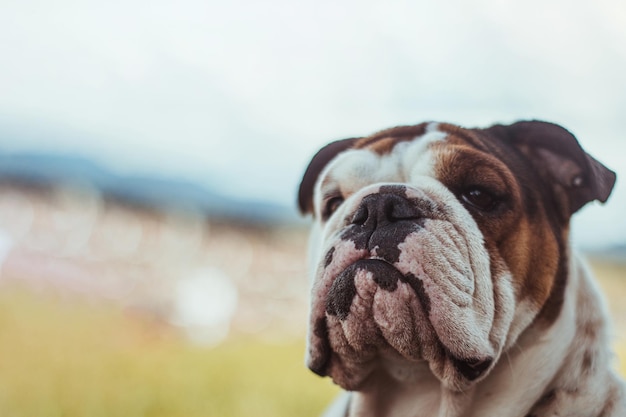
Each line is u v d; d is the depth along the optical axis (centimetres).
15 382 584
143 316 793
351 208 280
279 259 1080
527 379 301
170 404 558
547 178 322
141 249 1018
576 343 310
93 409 548
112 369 626
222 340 778
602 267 1030
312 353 289
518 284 290
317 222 350
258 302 913
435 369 274
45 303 781
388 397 319
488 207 290
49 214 1084
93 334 721
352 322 270
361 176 309
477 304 268
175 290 873
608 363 313
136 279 897
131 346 705
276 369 648
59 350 658
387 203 270
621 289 897
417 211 271
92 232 1038
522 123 330
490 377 303
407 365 299
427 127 333
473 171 290
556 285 305
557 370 305
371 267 262
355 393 334
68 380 590
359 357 286
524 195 302
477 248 273
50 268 877
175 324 796
